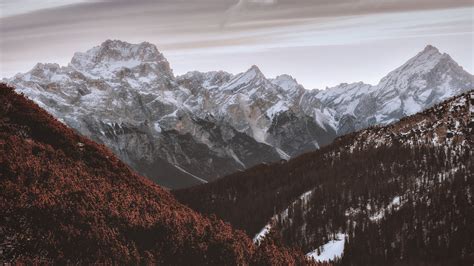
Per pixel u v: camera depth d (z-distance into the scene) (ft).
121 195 492.54
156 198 540.52
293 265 602.85
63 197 442.50
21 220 400.67
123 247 423.64
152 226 467.93
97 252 407.03
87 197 456.45
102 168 528.22
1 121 502.79
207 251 483.92
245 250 529.45
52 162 481.46
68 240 403.54
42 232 400.26
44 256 384.88
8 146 467.11
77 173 490.90
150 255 437.17
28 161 459.73
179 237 473.67
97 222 434.71
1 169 437.99
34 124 522.06
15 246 382.42
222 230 549.95
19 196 417.49
